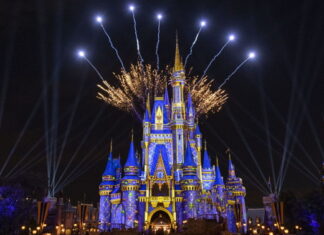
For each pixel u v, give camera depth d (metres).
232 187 85.50
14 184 54.25
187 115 92.25
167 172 80.31
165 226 76.06
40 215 42.53
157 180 78.75
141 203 75.69
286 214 64.56
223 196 82.75
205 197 78.00
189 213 71.31
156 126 88.38
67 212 67.50
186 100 98.75
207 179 87.00
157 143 86.06
